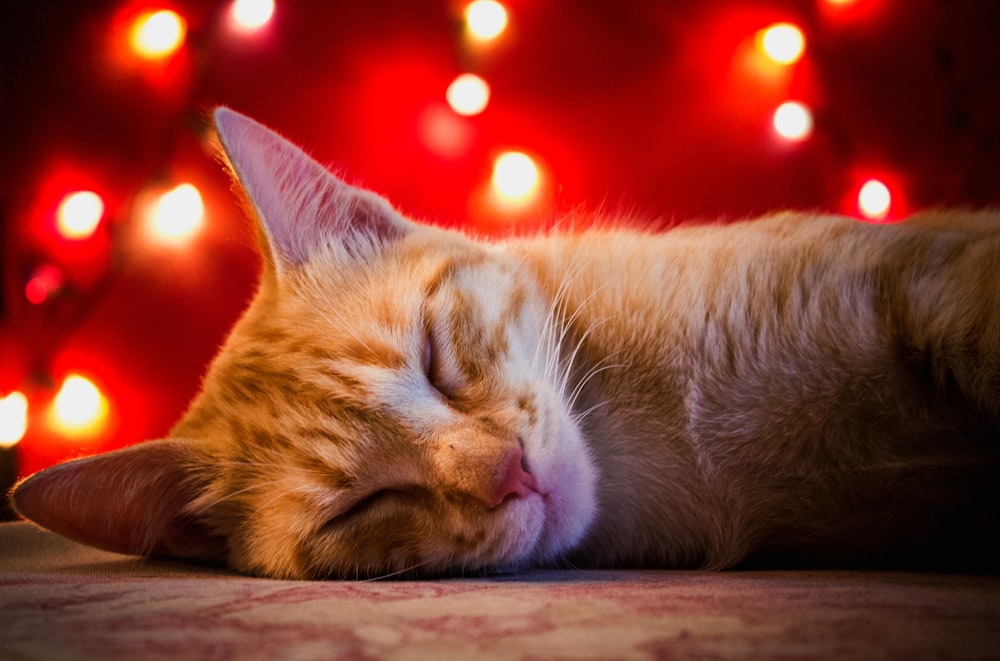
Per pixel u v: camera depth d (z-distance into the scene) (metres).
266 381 0.35
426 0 0.73
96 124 0.68
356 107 0.72
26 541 0.38
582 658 0.20
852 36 0.72
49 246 0.66
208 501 0.34
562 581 0.29
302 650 0.21
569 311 0.37
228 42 0.68
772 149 0.73
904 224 0.39
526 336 0.36
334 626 0.22
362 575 0.32
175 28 0.62
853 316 0.32
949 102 0.71
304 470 0.33
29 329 0.65
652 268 0.36
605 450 0.35
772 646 0.20
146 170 0.68
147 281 0.68
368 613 0.23
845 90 0.73
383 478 0.32
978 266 0.31
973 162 0.70
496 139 0.74
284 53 0.71
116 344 0.68
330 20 0.72
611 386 0.35
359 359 0.33
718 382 0.34
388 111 0.73
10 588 0.27
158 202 0.62
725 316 0.34
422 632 0.22
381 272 0.36
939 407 0.32
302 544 0.32
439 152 0.72
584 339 0.36
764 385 0.33
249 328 0.37
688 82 0.74
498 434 0.32
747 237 0.36
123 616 0.23
